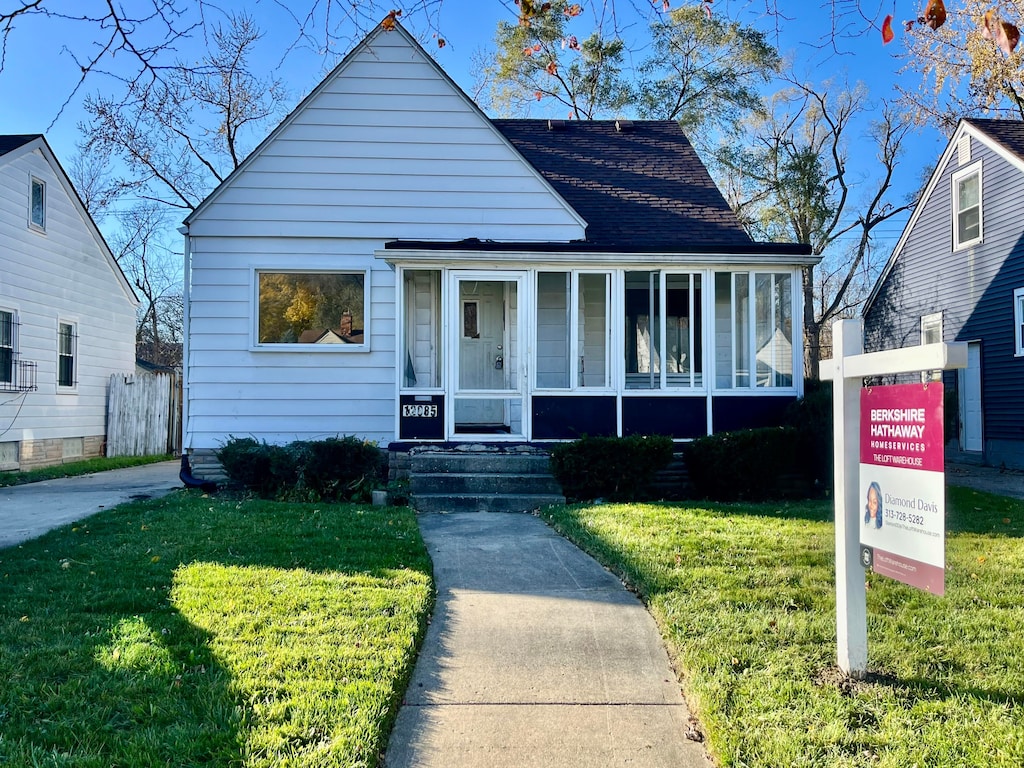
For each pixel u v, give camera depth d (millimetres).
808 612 4461
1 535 7305
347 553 5918
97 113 15984
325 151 10953
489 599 4953
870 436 3500
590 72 22656
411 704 3479
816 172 26016
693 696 3480
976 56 15406
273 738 2953
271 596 4719
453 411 9820
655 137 15109
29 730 3021
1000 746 2953
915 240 18375
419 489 9031
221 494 9859
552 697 3570
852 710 3281
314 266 10875
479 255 9711
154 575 5270
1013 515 8250
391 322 10922
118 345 18953
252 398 10742
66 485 11828
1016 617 4469
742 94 23969
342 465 9305
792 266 10062
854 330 3684
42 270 15469
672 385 10016
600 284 10102
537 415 9867
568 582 5348
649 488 9523
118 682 3443
